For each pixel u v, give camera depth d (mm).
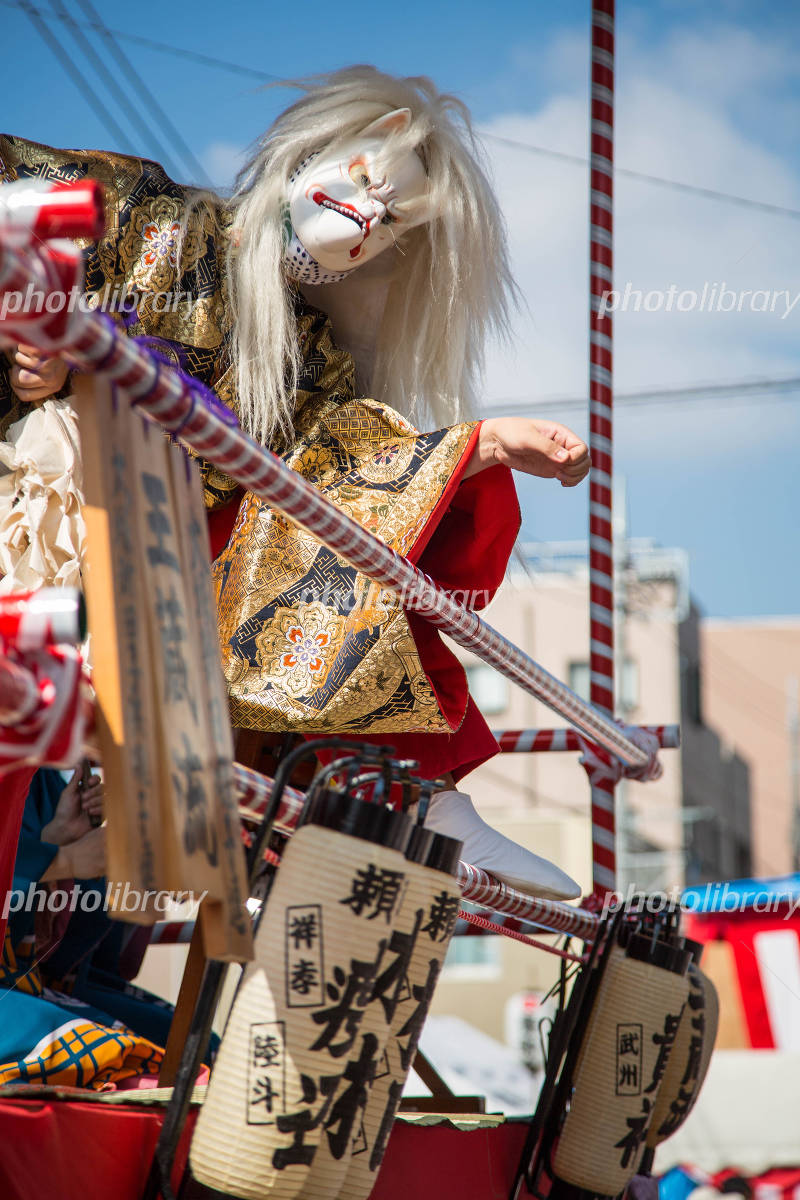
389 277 4547
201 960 3268
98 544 2068
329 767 2615
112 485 2100
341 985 2438
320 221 4117
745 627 55688
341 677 3736
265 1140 2402
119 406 2146
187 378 2529
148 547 2191
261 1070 2422
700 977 4234
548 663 40094
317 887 2469
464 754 4082
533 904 3871
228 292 4191
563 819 34969
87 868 3674
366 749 2652
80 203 1897
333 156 4188
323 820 2520
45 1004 3461
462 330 4535
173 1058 3248
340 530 2781
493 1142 3758
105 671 2055
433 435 3906
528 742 5984
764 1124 11188
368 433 4066
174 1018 3266
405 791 2754
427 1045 21375
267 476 2498
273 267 4125
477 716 4203
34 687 1842
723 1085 11242
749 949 11031
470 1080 20781
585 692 39906
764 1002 11070
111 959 4711
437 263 4465
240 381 4090
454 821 3959
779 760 55875
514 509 4141
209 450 2357
